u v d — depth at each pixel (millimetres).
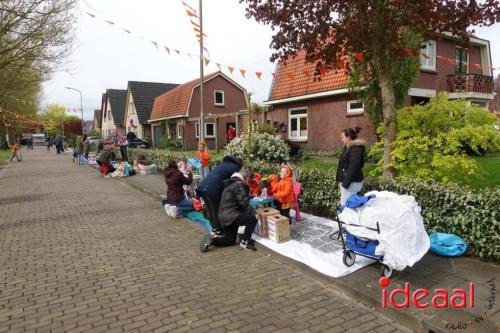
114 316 3465
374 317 3336
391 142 6250
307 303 3631
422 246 3797
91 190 11297
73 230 6559
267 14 5941
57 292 4027
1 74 19047
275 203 6262
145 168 14570
